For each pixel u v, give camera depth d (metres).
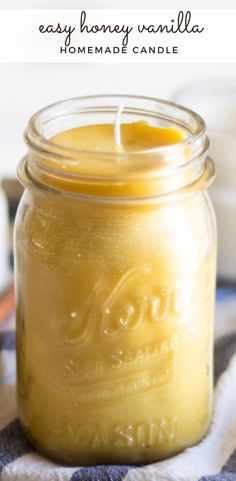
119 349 0.33
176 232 0.32
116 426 0.34
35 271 0.33
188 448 0.36
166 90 0.65
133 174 0.31
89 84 0.65
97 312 0.32
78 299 0.32
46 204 0.32
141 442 0.35
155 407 0.34
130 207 0.31
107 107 0.36
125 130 0.35
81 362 0.33
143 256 0.32
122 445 0.35
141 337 0.33
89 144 0.34
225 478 0.34
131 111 0.36
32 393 0.35
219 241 0.48
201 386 0.36
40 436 0.36
